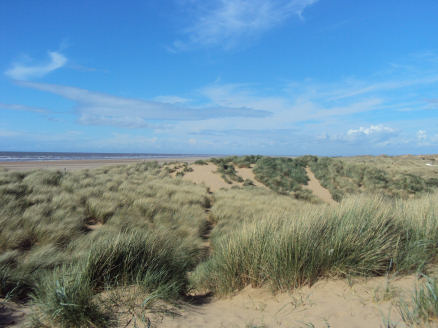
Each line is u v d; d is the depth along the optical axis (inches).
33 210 312.3
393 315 90.7
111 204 394.3
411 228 171.6
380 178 1048.8
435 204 216.2
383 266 134.9
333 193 890.7
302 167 1165.1
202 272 191.8
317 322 94.7
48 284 128.0
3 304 127.3
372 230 152.3
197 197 571.8
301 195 847.7
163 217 385.1
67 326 102.1
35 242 252.4
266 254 149.9
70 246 238.5
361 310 98.0
